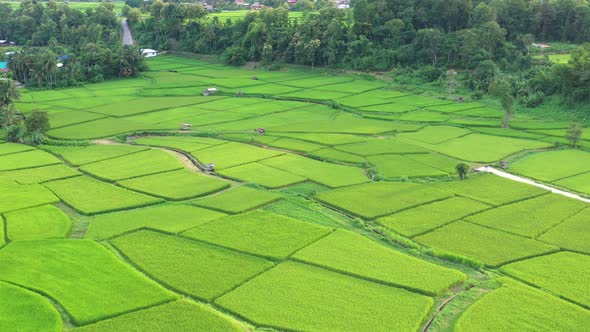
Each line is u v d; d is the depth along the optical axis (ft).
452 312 170.19
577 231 225.97
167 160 320.70
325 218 241.14
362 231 229.04
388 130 393.70
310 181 289.74
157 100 492.13
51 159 321.32
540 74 463.01
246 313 166.71
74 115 432.25
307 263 197.98
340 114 453.17
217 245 212.23
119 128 395.14
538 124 408.46
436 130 397.19
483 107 460.96
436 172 302.45
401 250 212.43
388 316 165.27
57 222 233.14
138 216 240.53
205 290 179.73
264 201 255.91
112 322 161.48
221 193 268.82
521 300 173.78
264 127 404.57
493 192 271.28
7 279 184.85
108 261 197.57
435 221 236.22
